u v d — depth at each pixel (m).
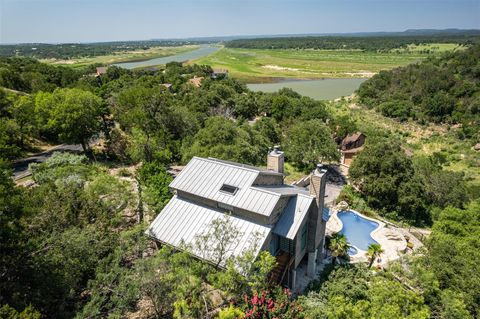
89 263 19.52
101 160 54.94
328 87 168.38
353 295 23.14
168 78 140.25
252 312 15.99
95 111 57.75
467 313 19.30
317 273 28.52
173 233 23.55
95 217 23.58
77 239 19.05
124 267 19.55
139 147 48.47
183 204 25.38
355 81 182.88
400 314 17.55
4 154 45.53
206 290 19.31
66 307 18.00
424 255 27.38
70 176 30.39
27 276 17.75
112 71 141.38
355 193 53.94
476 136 96.69
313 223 26.06
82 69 175.38
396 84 142.12
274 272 23.27
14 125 53.22
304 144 65.12
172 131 63.62
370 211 46.84
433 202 55.25
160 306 18.25
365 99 137.25
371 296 20.52
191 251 20.33
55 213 21.61
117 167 50.88
